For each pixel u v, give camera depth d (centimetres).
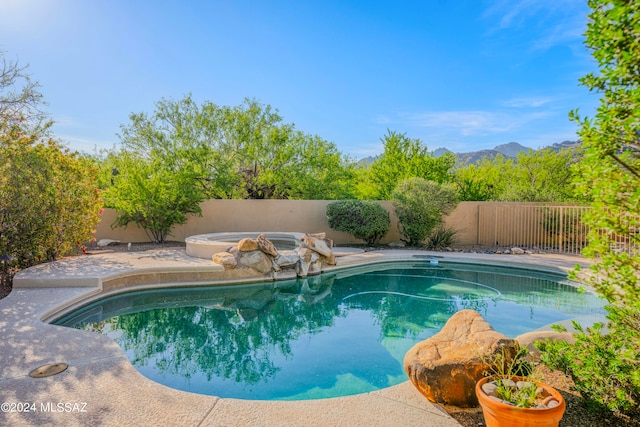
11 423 281
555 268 1051
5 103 872
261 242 962
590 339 323
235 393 427
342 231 1495
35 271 783
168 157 1587
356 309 769
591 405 309
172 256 1042
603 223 277
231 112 1777
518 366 334
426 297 852
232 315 720
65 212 912
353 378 467
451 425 295
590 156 268
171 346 566
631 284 274
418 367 337
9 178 804
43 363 387
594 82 268
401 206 1429
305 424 292
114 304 754
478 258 1190
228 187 1630
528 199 1734
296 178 1781
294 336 616
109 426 281
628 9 229
